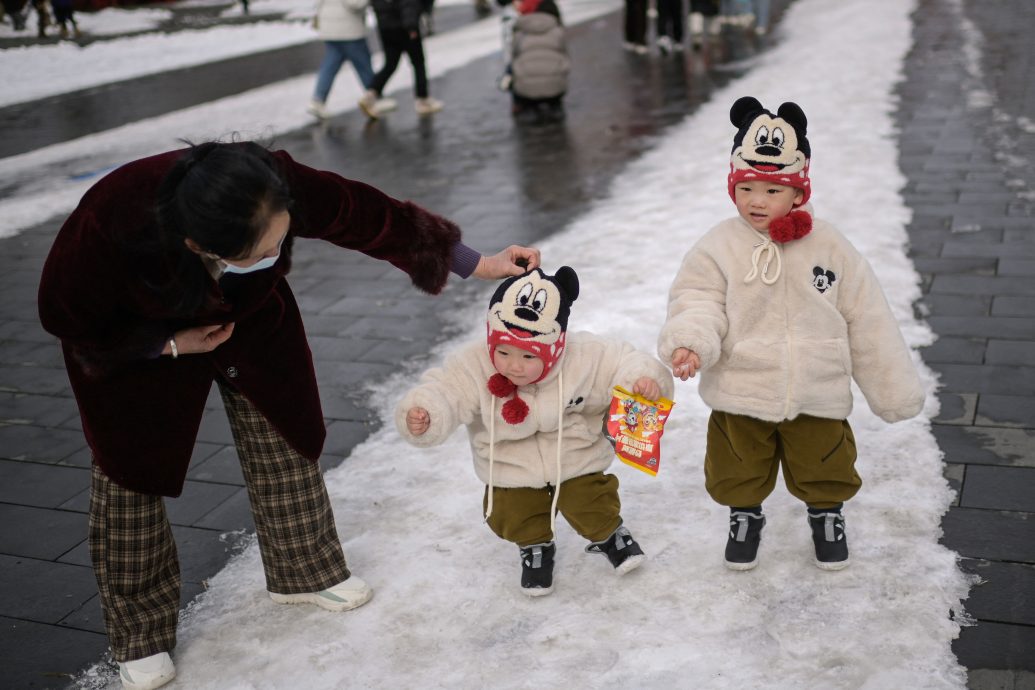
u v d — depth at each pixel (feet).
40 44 73.46
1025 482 11.25
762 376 9.34
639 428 9.14
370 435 13.96
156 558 9.30
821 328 9.28
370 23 70.95
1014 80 32.73
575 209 23.72
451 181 27.43
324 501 9.95
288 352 9.22
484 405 9.39
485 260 9.81
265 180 6.77
